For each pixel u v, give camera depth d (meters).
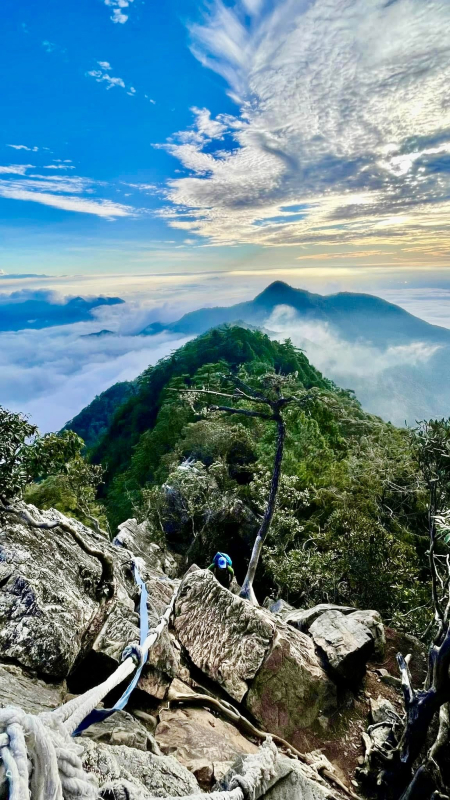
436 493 8.27
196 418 51.34
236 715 4.89
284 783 2.64
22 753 0.89
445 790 5.27
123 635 4.32
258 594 20.59
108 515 43.00
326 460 30.95
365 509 23.98
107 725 3.37
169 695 4.59
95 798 1.04
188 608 5.71
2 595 3.94
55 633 3.74
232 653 5.50
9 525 4.71
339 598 14.39
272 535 20.11
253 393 13.79
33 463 5.13
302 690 5.79
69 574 4.61
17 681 3.32
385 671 7.50
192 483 24.20
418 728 5.48
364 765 5.50
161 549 17.64
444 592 7.59
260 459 32.31
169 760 2.79
